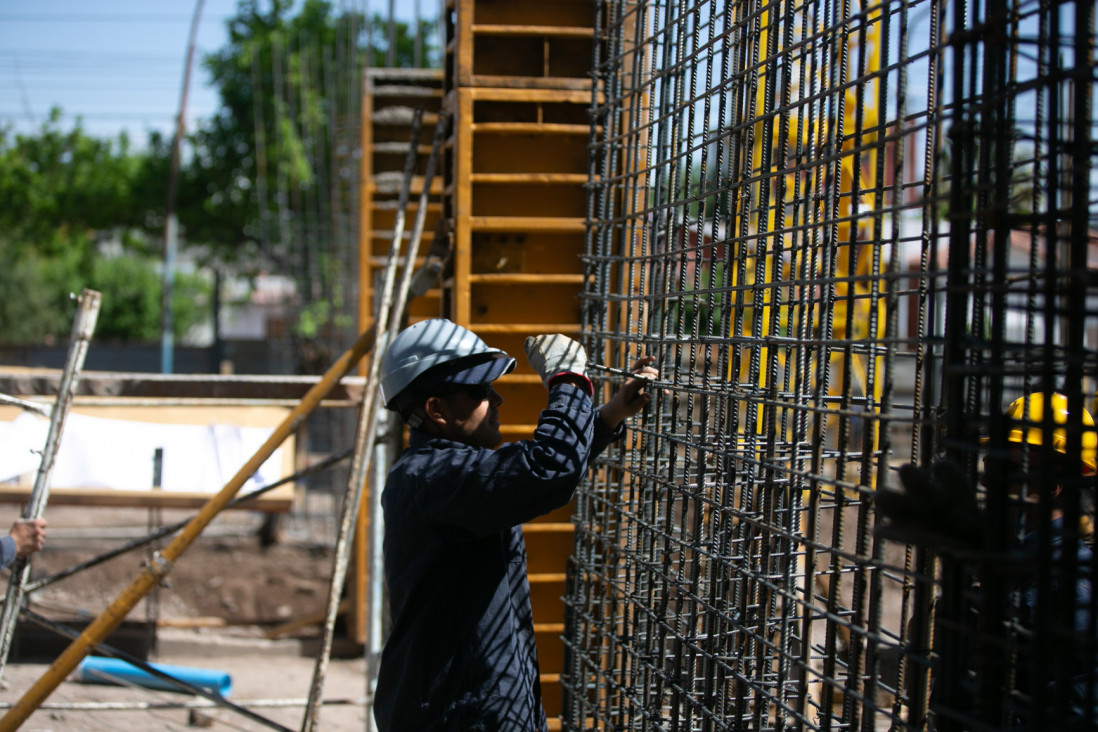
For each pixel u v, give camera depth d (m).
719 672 2.16
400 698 2.27
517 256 3.66
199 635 7.16
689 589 2.23
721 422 2.14
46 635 6.32
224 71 22.30
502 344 3.65
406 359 2.38
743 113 2.14
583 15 3.65
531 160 3.64
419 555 2.29
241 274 24.83
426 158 6.98
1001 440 1.40
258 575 8.69
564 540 3.68
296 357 14.53
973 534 1.39
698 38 2.27
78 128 23.75
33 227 23.97
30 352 21.56
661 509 2.54
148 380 4.41
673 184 2.44
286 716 5.49
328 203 15.71
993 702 1.41
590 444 2.25
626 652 2.54
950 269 1.48
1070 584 1.34
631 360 3.17
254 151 22.16
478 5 3.62
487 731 2.21
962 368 1.43
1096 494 1.34
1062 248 1.38
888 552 5.82
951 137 1.47
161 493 5.64
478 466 2.16
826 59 1.92
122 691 5.50
